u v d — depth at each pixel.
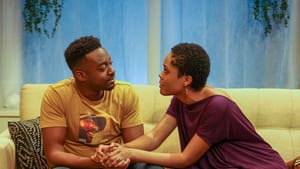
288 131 2.32
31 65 3.02
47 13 2.95
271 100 2.35
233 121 1.66
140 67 3.08
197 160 1.70
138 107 1.96
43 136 1.81
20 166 2.11
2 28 2.96
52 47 3.00
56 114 1.81
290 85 3.03
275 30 2.98
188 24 3.01
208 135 1.66
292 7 2.97
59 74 3.03
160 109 2.37
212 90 1.75
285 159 2.26
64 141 1.82
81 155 1.85
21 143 2.11
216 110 1.65
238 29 3.00
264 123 2.34
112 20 3.04
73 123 1.83
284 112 2.33
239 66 3.02
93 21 3.02
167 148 2.31
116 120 1.89
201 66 1.69
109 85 1.80
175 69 1.70
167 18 2.98
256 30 3.00
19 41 2.99
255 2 2.96
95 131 1.84
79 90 1.86
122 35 3.05
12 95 3.04
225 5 2.97
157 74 3.07
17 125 2.15
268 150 1.74
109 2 3.02
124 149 1.67
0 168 1.91
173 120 1.88
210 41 3.00
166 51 3.00
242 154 1.69
